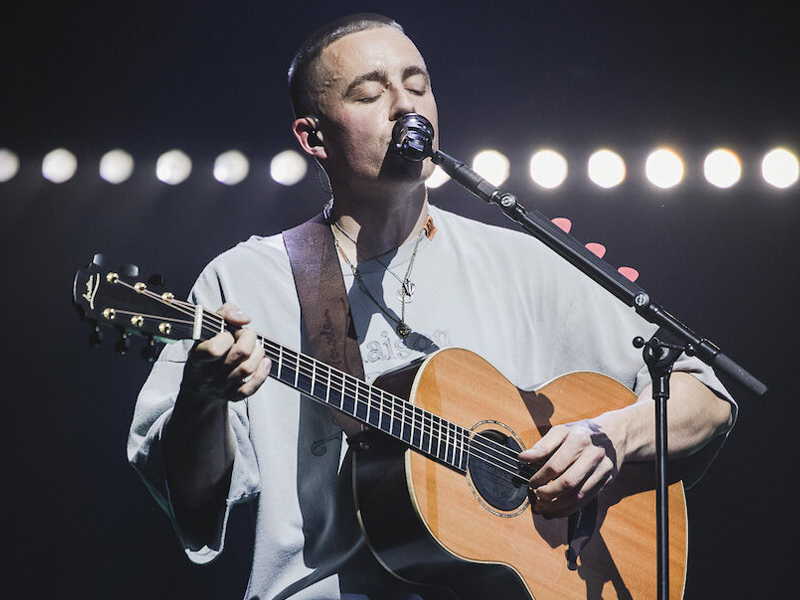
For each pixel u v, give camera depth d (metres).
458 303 5.33
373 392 4.51
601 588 4.94
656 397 4.64
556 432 4.92
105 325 3.79
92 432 11.74
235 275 5.15
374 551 4.57
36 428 11.74
